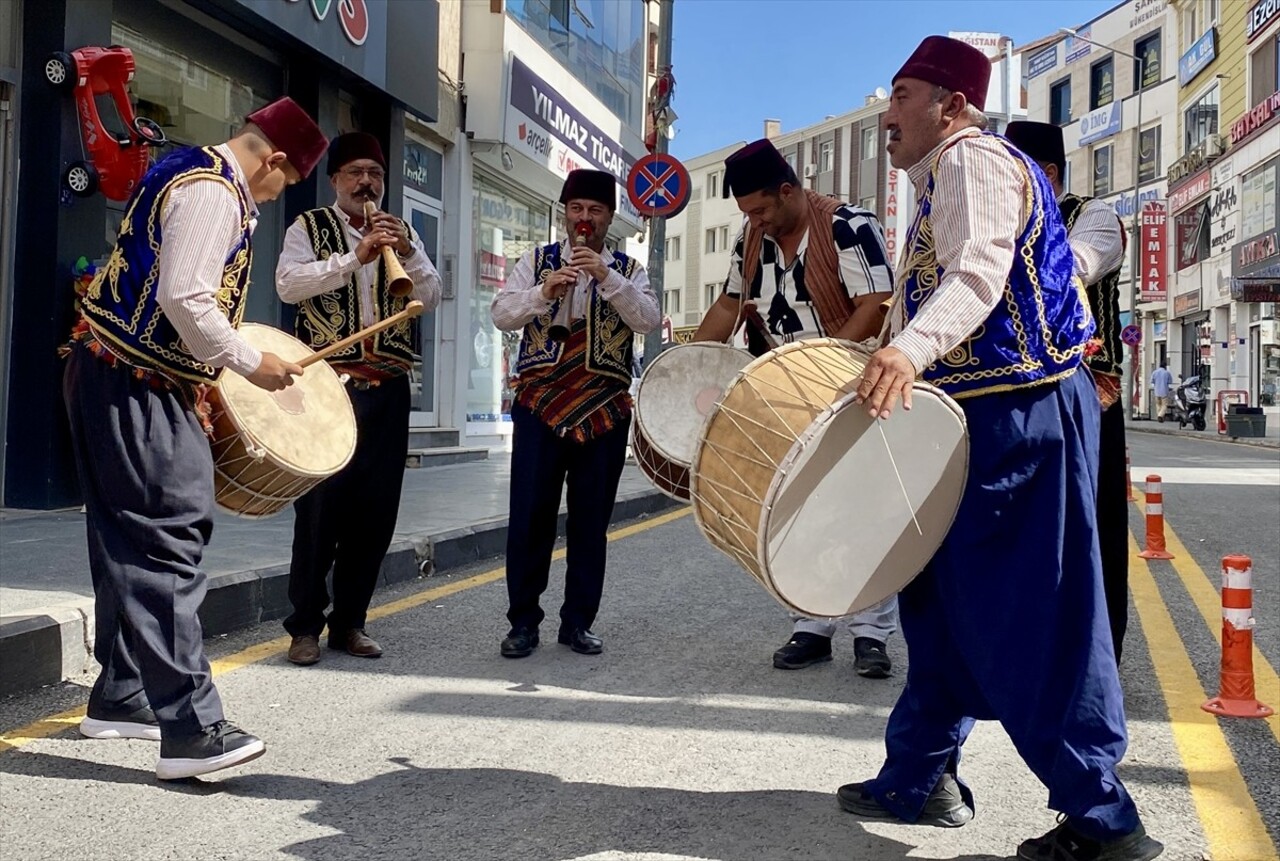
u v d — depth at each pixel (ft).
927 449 8.77
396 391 15.84
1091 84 142.00
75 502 26.03
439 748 12.37
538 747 12.43
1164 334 124.06
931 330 8.35
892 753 10.22
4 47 25.03
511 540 16.44
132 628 10.69
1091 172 142.20
